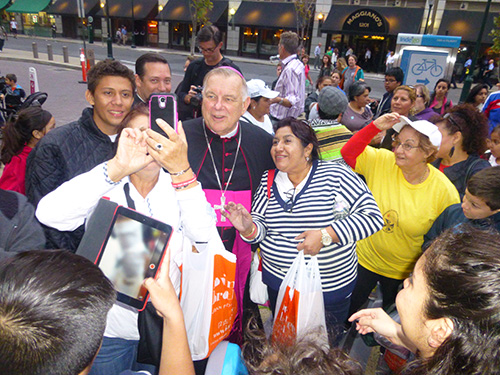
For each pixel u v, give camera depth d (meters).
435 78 8.99
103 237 1.14
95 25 32.72
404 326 0.87
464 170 2.62
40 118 2.97
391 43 23.94
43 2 33.22
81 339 0.66
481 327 0.67
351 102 4.59
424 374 0.78
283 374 0.85
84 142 1.94
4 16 34.62
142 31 31.58
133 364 1.79
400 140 2.17
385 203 2.36
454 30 21.98
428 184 2.25
